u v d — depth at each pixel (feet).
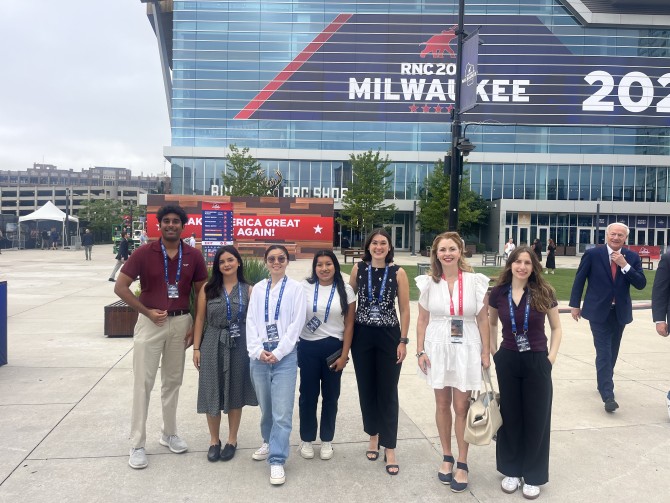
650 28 145.07
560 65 146.10
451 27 145.89
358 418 15.81
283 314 11.97
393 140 147.02
